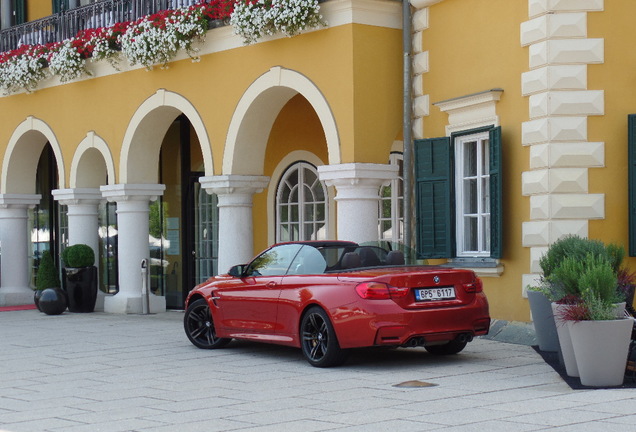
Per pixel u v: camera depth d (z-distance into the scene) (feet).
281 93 50.67
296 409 26.89
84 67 61.31
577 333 28.91
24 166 70.64
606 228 39.29
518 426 23.18
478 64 43.09
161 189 60.23
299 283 36.09
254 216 64.13
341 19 46.09
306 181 60.95
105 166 65.00
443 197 44.73
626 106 39.29
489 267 42.22
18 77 65.26
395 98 47.14
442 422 24.09
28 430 25.38
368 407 26.71
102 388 32.07
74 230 64.95
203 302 41.81
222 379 33.09
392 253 36.47
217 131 52.95
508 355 36.52
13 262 71.97
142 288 60.90
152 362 38.11
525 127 40.50
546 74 39.45
